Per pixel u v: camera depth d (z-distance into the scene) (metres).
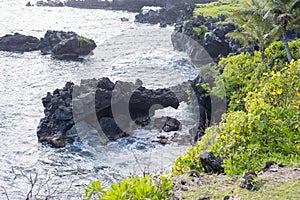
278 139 8.35
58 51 53.88
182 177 7.01
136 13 100.44
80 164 22.81
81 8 112.94
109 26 76.12
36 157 25.17
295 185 6.13
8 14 98.06
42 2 119.69
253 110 8.89
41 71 47.62
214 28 53.47
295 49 32.72
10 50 59.38
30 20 88.12
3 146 26.94
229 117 9.83
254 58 30.92
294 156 7.79
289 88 9.70
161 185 6.21
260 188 6.16
